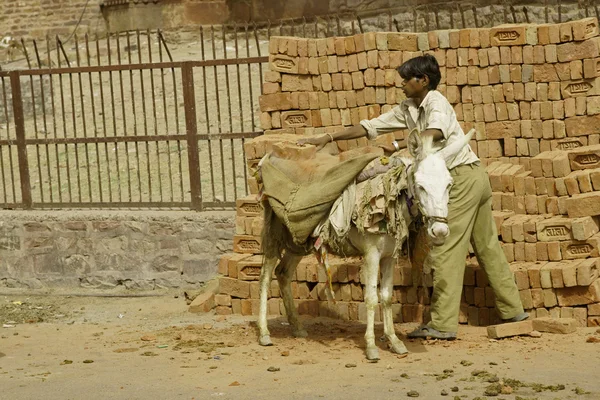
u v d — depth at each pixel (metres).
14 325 10.27
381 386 7.00
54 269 12.08
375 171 7.99
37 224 12.06
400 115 8.62
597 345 8.05
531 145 9.98
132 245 11.79
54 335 9.59
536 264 9.05
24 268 12.18
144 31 21.11
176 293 11.50
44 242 12.07
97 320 10.41
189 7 20.83
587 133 9.77
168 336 9.24
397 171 7.80
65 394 7.09
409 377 7.25
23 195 12.41
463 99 10.15
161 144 15.79
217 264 11.52
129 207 12.09
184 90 11.57
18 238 12.16
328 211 8.16
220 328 9.52
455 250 8.52
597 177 9.09
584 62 9.67
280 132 10.71
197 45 20.59
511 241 9.20
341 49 10.33
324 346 8.57
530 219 9.24
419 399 6.62
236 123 15.73
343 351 8.33
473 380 7.09
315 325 9.50
